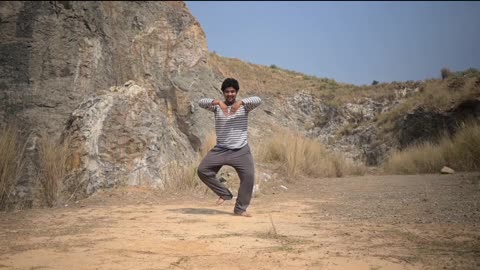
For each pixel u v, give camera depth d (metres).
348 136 30.41
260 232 4.85
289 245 4.15
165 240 4.44
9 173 7.64
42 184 8.05
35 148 9.42
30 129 11.69
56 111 12.82
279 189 10.03
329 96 35.22
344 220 5.59
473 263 3.35
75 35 16.02
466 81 25.27
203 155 11.81
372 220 5.44
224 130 6.31
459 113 23.89
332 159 15.93
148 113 10.10
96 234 4.82
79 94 14.04
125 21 19.55
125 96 10.03
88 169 8.55
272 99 33.28
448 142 15.49
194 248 4.08
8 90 13.12
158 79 18.52
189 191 9.07
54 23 15.80
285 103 33.66
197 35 21.55
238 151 6.27
